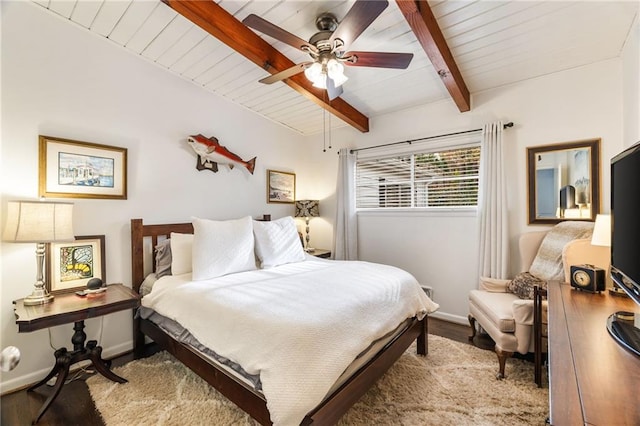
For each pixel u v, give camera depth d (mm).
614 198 1323
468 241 3066
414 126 3434
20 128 2012
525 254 2598
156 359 2355
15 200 1982
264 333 1376
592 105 2420
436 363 2215
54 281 2139
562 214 2529
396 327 1873
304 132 4398
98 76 2385
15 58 1996
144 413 1703
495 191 2789
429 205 3385
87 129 2320
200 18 1930
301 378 1197
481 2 1836
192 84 3045
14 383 1981
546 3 1823
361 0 1438
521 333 1975
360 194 3975
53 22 2158
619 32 2037
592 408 615
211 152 3070
